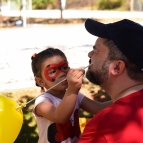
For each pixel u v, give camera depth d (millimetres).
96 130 2143
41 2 41125
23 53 11875
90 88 7324
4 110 2445
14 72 8844
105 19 29484
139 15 31781
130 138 2074
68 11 37281
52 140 2781
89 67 2441
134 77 2266
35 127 5602
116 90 2328
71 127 2816
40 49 12820
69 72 2508
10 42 15078
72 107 2508
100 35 2346
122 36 2246
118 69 2281
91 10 38562
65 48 12859
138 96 2232
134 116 2133
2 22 28391
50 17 30984
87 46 13227
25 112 6102
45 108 2713
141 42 2230
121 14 33000
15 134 2490
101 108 3090
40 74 2928
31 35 17984
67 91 2516
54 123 2768
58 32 19312
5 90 7293
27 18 30344
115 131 2102
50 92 2898
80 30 20250
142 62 2219
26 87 7480
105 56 2318
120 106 2191
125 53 2227
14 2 39438
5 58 10844
